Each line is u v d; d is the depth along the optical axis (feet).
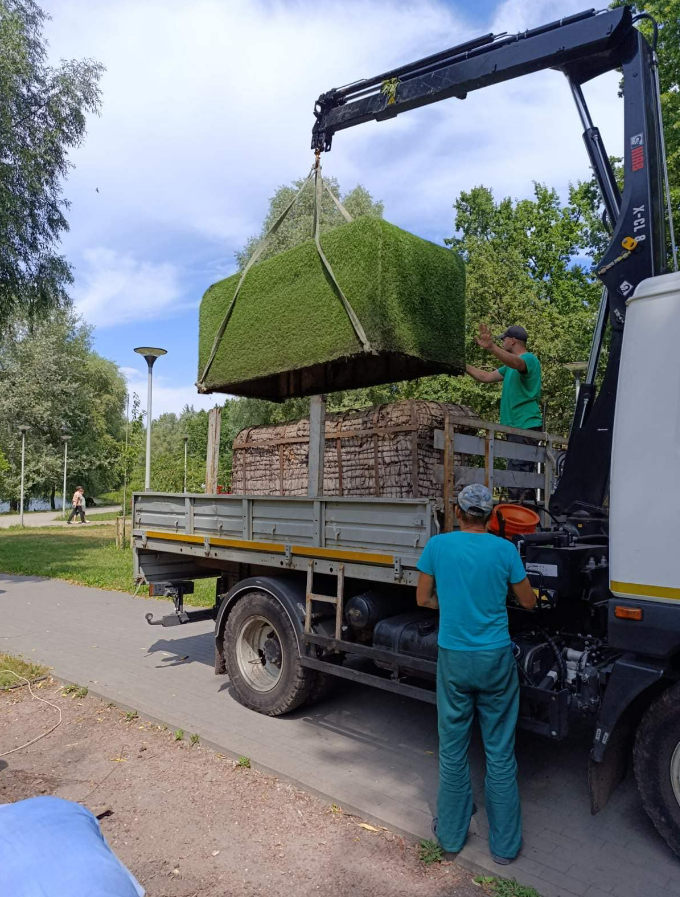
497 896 9.78
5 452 130.52
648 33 43.73
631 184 13.87
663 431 10.66
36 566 47.11
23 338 127.75
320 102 19.07
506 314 51.37
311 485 16.44
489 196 85.81
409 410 16.07
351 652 14.85
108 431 158.51
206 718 16.92
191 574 22.49
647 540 10.64
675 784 10.48
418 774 13.79
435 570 11.25
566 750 15.05
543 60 15.26
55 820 4.27
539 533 13.55
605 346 16.89
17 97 41.93
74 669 21.34
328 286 16.44
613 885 10.08
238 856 11.00
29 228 44.04
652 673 10.44
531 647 12.28
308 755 14.67
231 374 19.08
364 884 10.25
